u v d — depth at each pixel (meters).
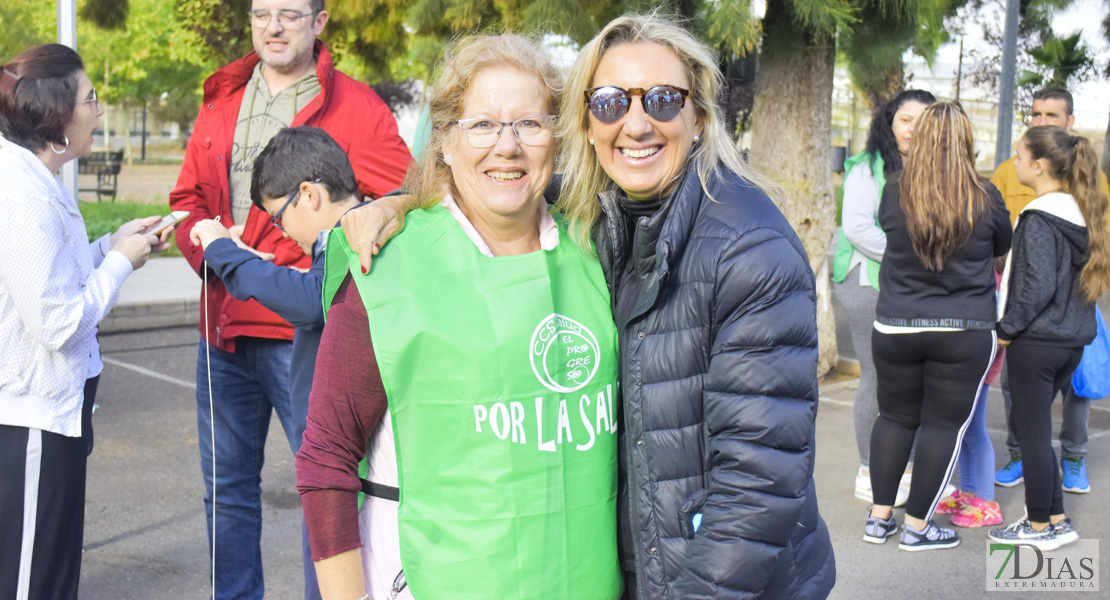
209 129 2.97
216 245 2.25
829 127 6.20
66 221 2.17
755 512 1.44
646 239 1.56
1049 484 3.71
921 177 3.36
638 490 1.57
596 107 1.61
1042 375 3.64
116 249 2.31
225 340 2.74
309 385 2.15
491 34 1.68
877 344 3.66
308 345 2.14
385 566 1.60
